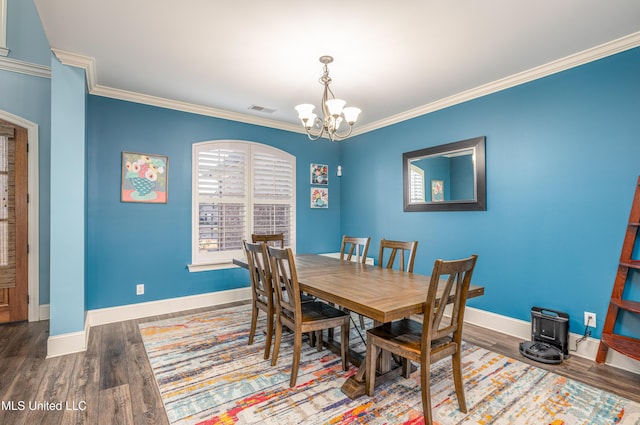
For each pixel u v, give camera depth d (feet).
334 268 9.03
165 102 11.70
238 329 10.26
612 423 5.67
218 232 12.95
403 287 6.70
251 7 6.44
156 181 11.66
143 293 11.41
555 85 8.88
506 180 9.97
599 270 8.10
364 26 7.09
